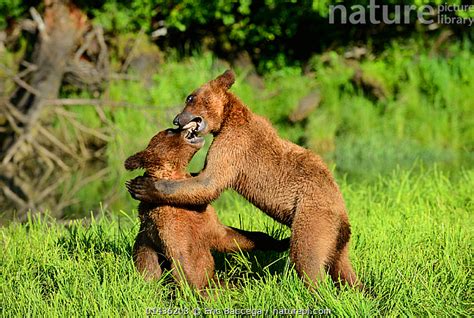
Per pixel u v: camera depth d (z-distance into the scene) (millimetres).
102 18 21656
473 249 9516
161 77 22391
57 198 16438
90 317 7867
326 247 8094
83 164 19766
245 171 8562
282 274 8797
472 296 8484
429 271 8781
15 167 19406
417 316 8055
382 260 9047
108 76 21469
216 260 9547
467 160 19156
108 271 8953
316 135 21375
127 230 10633
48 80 20562
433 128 21203
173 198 8352
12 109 20125
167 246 8414
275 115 22312
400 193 12695
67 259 9438
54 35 20812
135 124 20969
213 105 8656
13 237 10922
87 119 21391
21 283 8891
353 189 14531
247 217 11383
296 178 8344
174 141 8688
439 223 10734
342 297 7867
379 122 21672
